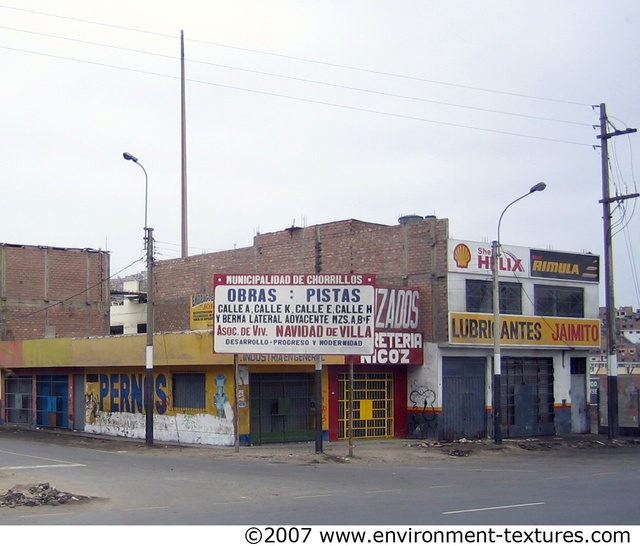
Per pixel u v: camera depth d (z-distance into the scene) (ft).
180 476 67.21
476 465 80.79
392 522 42.04
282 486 60.49
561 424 120.26
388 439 105.50
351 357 87.56
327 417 102.22
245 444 94.63
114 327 190.90
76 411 122.31
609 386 114.42
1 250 156.76
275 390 98.63
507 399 114.01
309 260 127.03
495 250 101.14
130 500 53.47
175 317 152.56
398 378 108.37
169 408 103.91
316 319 85.71
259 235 137.08
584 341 122.01
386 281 112.98
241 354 89.51
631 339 297.74
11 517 46.70
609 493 55.88
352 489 58.75
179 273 153.07
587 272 124.26
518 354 115.03
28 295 159.43
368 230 116.78
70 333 164.14
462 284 106.83
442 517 43.78
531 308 115.44
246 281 86.58
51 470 71.10
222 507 49.37
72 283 165.78
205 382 99.14
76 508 50.21
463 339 105.40
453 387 107.24
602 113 114.52
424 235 108.47
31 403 132.16
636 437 119.85
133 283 192.34
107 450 94.27
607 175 114.52
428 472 72.64
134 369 110.73
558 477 68.44
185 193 190.80
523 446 100.32
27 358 129.90
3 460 80.38
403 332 105.19
